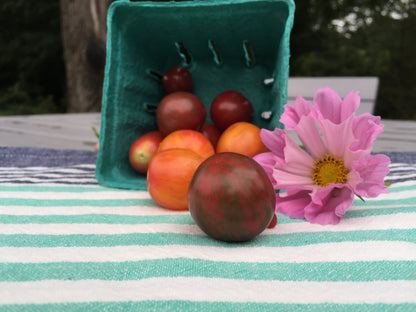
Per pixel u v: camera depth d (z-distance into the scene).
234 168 0.12
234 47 0.23
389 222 0.13
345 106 0.15
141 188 0.19
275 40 0.21
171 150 0.16
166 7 0.20
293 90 0.52
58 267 0.10
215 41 0.23
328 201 0.14
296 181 0.15
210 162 0.12
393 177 0.20
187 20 0.21
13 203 0.16
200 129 0.21
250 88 0.24
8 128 0.43
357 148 0.15
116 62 0.21
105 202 0.16
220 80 0.25
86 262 0.10
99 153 0.20
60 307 0.08
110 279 0.09
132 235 0.12
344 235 0.12
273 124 0.20
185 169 0.15
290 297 0.08
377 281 0.09
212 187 0.11
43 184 0.19
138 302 0.08
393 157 0.26
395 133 0.40
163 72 0.25
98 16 0.78
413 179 0.19
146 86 0.23
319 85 0.51
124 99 0.21
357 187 0.14
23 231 0.12
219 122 0.21
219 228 0.11
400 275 0.09
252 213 0.11
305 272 0.10
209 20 0.21
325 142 0.15
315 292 0.09
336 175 0.14
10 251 0.11
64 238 0.12
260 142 0.18
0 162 0.25
